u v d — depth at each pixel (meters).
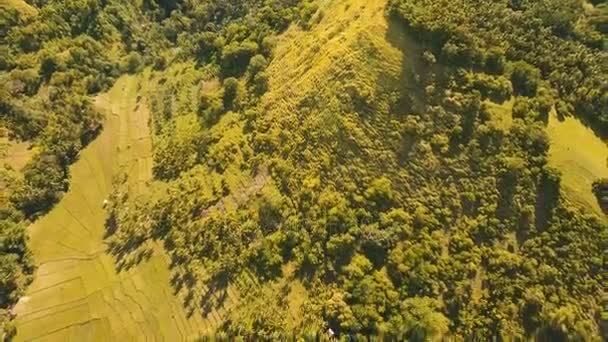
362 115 78.19
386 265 70.56
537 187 71.56
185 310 76.25
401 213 72.50
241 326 70.69
